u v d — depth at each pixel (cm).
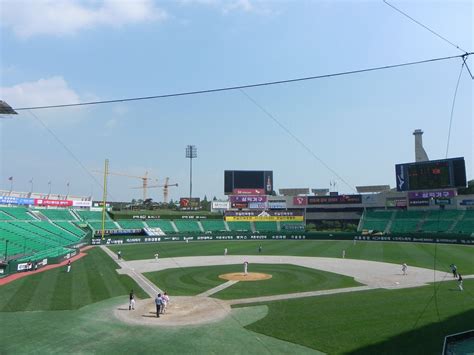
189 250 7888
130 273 4856
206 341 2309
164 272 4981
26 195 10150
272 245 8950
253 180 12288
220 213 12900
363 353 2092
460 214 9819
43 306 3100
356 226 11356
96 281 4250
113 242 9231
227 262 6009
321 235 10475
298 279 4428
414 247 7844
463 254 6569
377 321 2664
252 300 3381
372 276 4556
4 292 3575
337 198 11994
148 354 2108
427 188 9912
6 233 6594
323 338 2338
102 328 2559
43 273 4709
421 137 12050
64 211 10781
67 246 7469
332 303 3209
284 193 13138
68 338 2361
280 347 2197
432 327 2516
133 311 2991
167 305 3172
